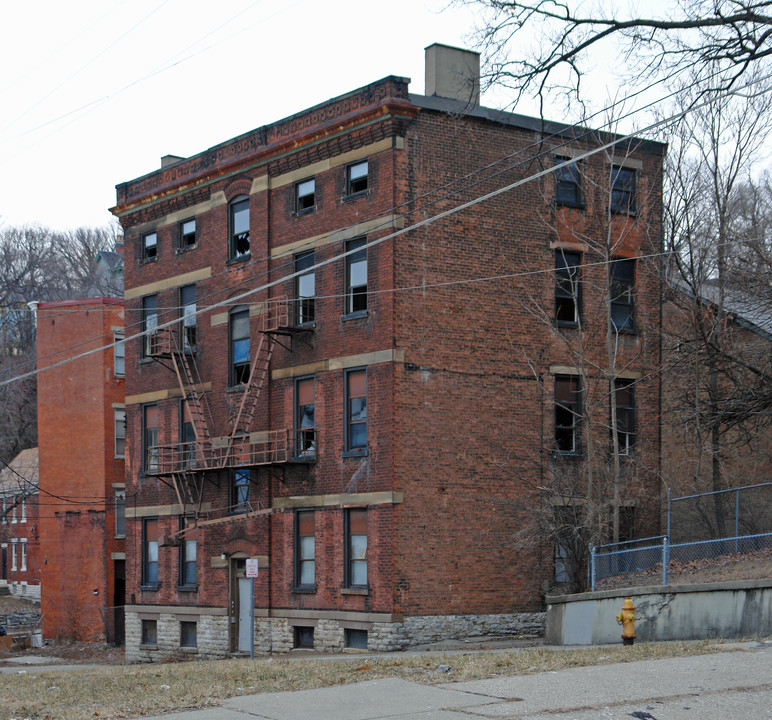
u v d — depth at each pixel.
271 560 32.31
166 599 36.62
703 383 33.06
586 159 32.59
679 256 33.09
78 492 46.47
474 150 30.84
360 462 29.72
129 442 38.94
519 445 30.69
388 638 28.27
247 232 34.81
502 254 31.02
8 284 88.44
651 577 26.27
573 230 32.22
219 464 34.12
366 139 30.45
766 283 31.45
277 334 32.16
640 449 32.56
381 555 28.81
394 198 29.45
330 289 31.14
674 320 34.09
